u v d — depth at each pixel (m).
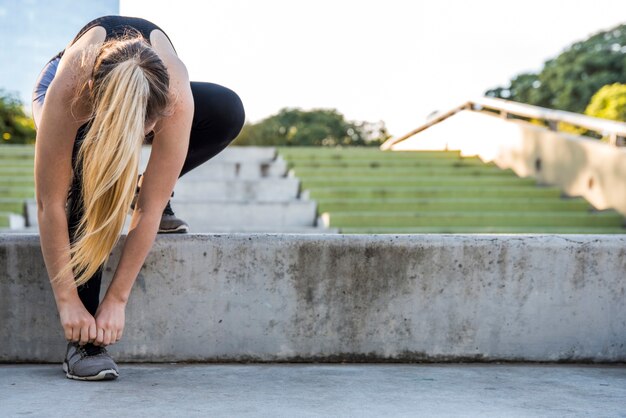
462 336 2.06
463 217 5.29
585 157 5.70
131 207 1.99
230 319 2.02
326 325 2.04
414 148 10.23
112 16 1.68
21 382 1.73
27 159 7.09
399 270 2.04
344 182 6.36
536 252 2.06
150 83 1.46
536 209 5.59
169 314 2.01
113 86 1.42
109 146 1.44
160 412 1.45
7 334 2.00
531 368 2.01
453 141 8.39
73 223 1.69
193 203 5.48
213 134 1.96
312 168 6.77
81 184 1.62
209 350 2.02
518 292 2.06
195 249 2.01
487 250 2.05
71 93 1.49
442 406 1.54
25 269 1.98
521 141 6.69
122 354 2.00
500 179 6.36
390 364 2.04
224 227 5.44
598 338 2.08
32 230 4.80
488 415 1.47
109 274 1.98
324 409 1.50
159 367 1.95
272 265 2.02
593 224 5.20
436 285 2.05
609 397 1.66
